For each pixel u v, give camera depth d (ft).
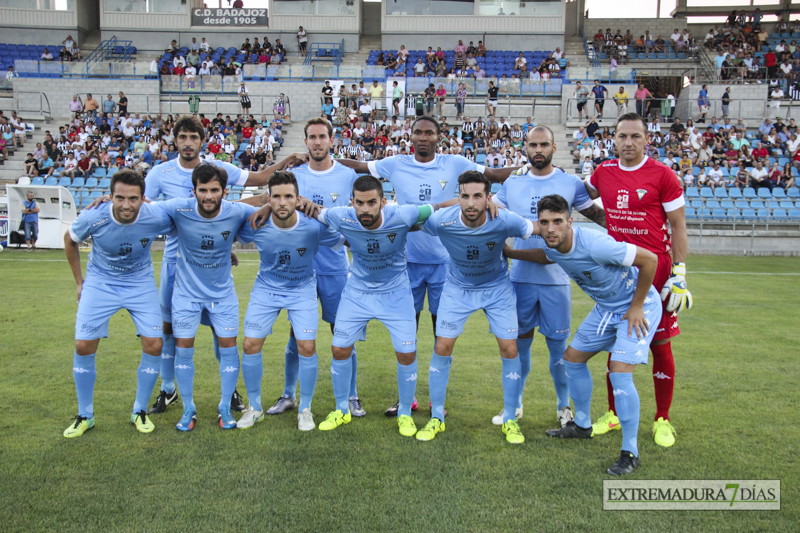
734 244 52.85
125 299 11.91
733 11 87.15
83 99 74.18
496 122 68.39
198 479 9.85
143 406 12.03
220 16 84.43
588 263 10.86
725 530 8.47
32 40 83.87
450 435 11.94
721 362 16.96
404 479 9.90
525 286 12.87
